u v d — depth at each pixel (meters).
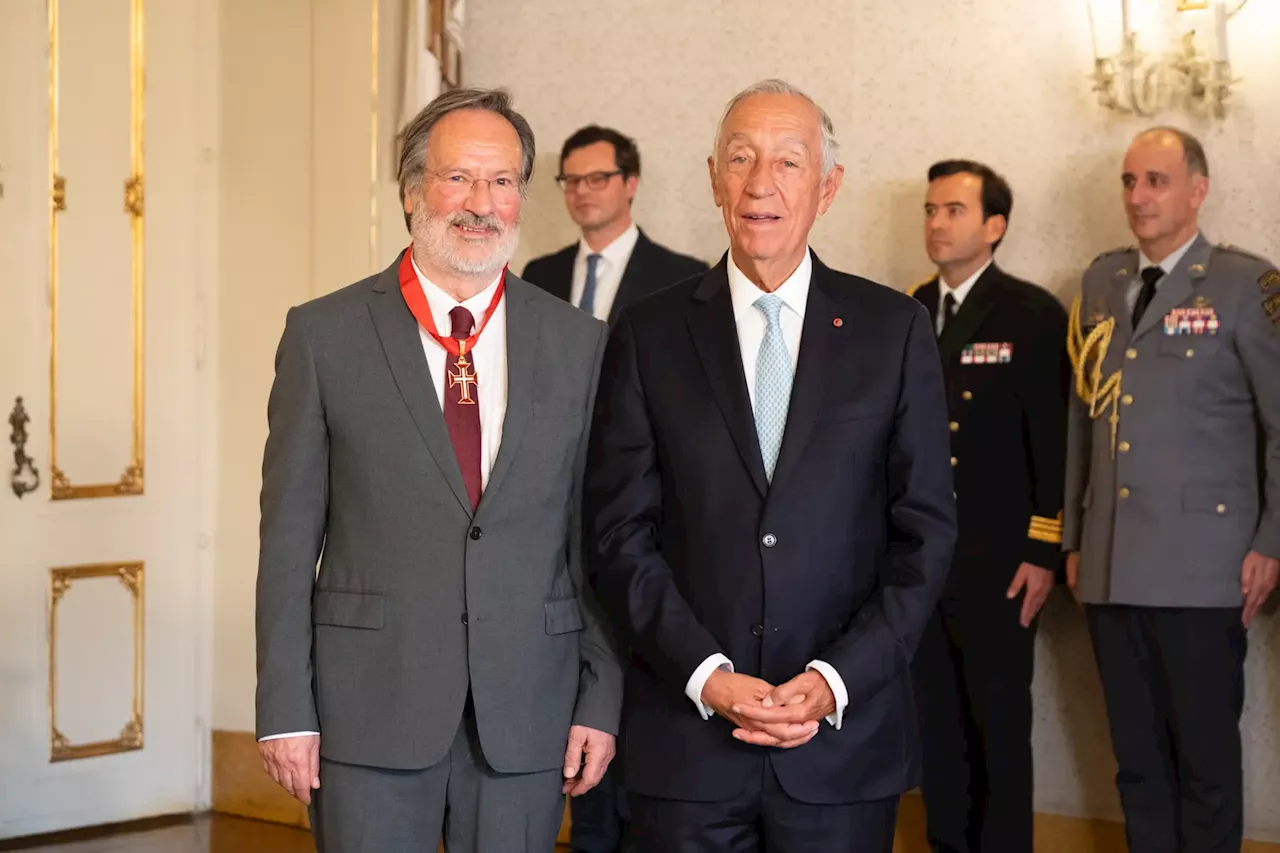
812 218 2.29
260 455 4.32
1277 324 3.31
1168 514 3.34
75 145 4.09
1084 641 3.84
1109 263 3.56
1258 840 3.65
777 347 2.30
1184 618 3.33
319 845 2.22
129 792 4.25
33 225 4.01
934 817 3.65
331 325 2.25
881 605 2.21
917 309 2.33
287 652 2.18
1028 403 3.54
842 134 4.07
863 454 2.24
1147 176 3.40
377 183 4.12
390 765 2.15
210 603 4.39
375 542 2.20
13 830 4.04
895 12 4.00
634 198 4.27
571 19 4.31
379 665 2.17
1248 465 3.36
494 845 2.20
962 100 3.94
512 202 2.25
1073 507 3.55
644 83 4.25
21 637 4.04
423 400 2.21
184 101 4.30
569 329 2.35
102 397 4.17
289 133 4.25
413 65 4.05
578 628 2.30
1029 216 3.89
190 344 4.33
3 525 3.99
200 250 4.34
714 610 2.22
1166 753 3.44
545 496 2.24
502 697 2.18
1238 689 3.37
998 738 3.54
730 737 2.21
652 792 2.24
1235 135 3.66
